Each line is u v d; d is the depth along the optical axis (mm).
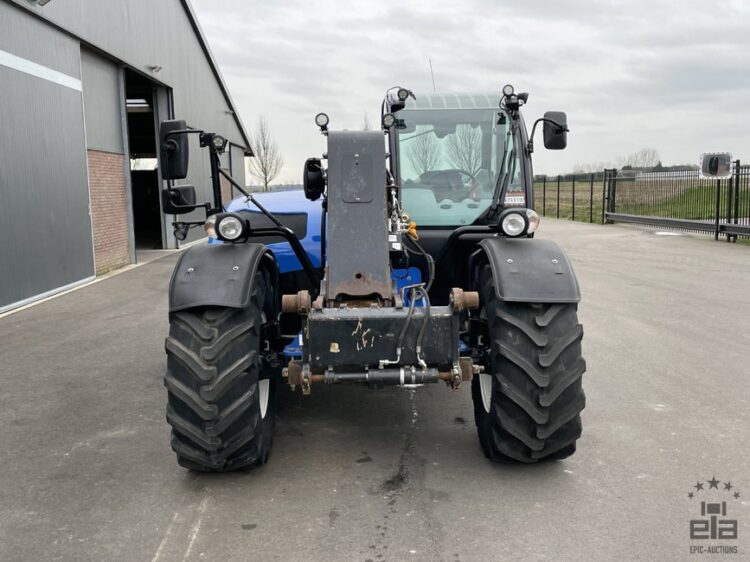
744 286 9766
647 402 4965
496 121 4992
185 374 3500
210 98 22312
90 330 7762
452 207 4895
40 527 3291
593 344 6668
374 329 3461
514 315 3578
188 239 19266
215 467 3646
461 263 4719
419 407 4977
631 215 20062
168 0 17297
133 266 14195
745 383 5391
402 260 4578
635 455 4039
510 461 3854
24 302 9477
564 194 33094
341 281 3656
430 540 3119
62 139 10828
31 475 3885
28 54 9727
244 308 3506
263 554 3025
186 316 3531
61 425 4695
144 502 3535
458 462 3984
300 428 4578
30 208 9695
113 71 13750
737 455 4027
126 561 2990
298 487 3682
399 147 4992
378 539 3135
